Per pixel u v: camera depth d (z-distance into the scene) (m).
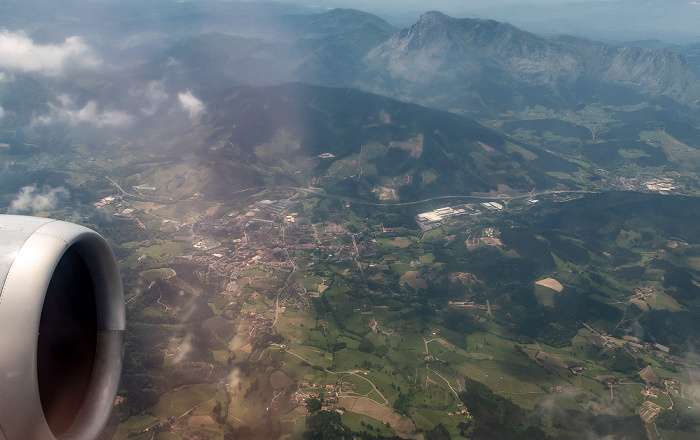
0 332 7.20
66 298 9.32
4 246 7.91
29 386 7.28
